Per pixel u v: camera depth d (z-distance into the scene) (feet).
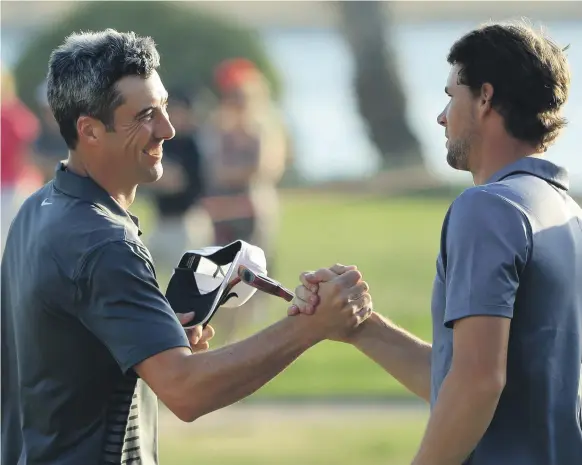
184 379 38.37
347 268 41.22
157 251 121.60
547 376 37.11
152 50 40.86
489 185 37.50
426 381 44.16
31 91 234.38
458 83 39.11
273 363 39.83
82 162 40.96
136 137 40.40
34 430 40.32
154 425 42.09
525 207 36.99
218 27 251.19
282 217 221.05
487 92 38.32
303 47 342.44
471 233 36.55
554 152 238.07
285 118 258.16
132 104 40.16
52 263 38.99
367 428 83.35
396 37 300.81
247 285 44.19
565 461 37.68
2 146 133.59
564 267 37.29
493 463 37.17
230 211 116.88
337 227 206.90
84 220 39.24
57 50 41.42
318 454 76.48
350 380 98.07
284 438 81.25
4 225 133.49
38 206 41.34
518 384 37.04
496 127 38.63
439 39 342.23
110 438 39.88
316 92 305.73
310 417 87.40
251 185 117.19
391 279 154.81
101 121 40.19
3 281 42.50
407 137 290.35
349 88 298.76
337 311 40.34
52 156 153.99
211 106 213.66
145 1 249.14
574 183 223.10
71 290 38.68
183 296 44.37
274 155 118.93
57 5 314.76
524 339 36.91
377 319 45.34
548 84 38.09
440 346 38.32
